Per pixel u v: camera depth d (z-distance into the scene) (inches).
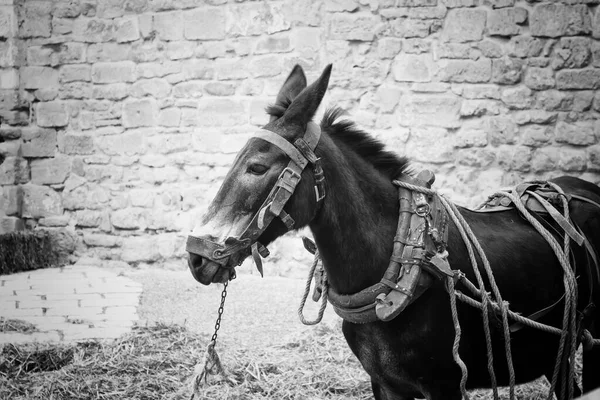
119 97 336.8
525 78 301.0
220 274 115.0
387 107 309.9
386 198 124.9
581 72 297.3
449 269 118.8
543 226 137.8
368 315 120.6
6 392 187.6
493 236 133.1
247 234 114.2
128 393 187.8
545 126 301.3
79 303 269.6
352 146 127.0
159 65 331.3
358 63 310.5
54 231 344.5
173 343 220.4
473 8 301.4
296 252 311.4
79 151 342.6
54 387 188.7
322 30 312.8
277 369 202.2
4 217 347.6
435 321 121.6
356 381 193.8
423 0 304.0
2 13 344.2
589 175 299.6
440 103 306.2
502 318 123.8
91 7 337.1
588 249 139.0
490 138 304.3
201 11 324.5
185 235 330.6
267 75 319.6
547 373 149.3
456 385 126.1
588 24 295.6
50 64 343.6
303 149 116.6
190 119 329.1
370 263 121.3
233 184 115.6
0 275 318.3
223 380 194.9
